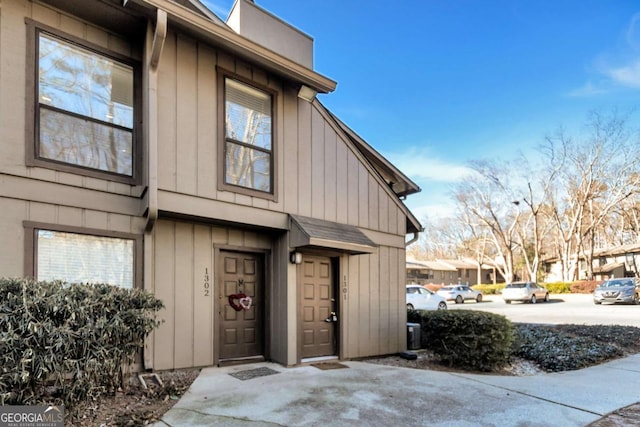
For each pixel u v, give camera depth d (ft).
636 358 23.67
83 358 10.68
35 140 13.85
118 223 15.51
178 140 16.69
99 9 14.98
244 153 19.04
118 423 11.27
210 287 18.43
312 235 18.90
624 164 92.07
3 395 9.11
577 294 81.97
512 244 114.62
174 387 14.71
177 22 15.57
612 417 12.98
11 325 9.37
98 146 15.37
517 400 14.61
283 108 20.75
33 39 14.06
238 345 19.49
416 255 169.37
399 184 30.01
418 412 13.10
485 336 20.24
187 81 17.19
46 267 13.83
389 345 24.50
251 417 12.16
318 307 21.54
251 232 20.16
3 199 13.08
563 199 100.53
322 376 17.42
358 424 11.91
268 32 20.62
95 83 15.53
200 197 17.13
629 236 119.75
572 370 20.51
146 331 13.02
